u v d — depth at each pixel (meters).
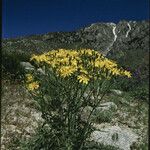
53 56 7.68
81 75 7.07
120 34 73.31
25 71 14.48
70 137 7.53
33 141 7.99
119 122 12.31
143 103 15.80
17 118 10.77
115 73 7.31
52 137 7.60
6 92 12.70
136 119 13.03
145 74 22.22
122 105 14.62
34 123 10.66
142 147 10.31
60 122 7.61
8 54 17.19
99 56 7.60
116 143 9.91
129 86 18.53
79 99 7.52
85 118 11.30
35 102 11.88
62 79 7.43
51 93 7.58
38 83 7.49
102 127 11.09
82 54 7.56
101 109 11.91
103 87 7.66
